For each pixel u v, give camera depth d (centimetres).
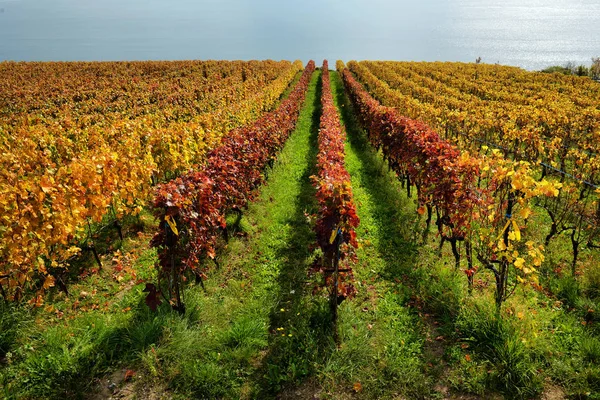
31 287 513
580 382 377
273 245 688
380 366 407
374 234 727
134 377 398
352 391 385
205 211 529
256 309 506
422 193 698
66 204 526
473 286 535
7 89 2416
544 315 467
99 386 388
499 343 416
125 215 750
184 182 511
